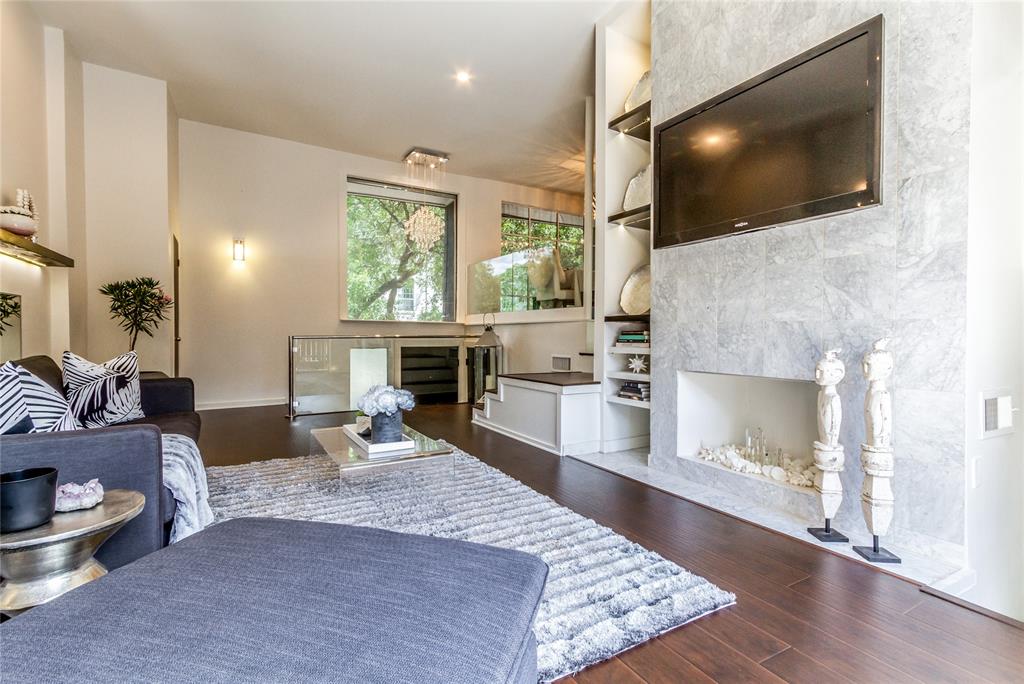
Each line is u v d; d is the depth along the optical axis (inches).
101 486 54.3
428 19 149.2
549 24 151.8
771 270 98.6
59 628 30.6
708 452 123.2
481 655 29.8
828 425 83.0
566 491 111.8
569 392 147.3
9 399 61.4
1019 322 80.4
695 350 116.2
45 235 144.9
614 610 61.3
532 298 227.9
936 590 66.9
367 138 240.2
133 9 143.2
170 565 39.3
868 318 83.0
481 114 213.9
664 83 125.4
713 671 51.0
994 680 49.4
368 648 29.5
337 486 111.8
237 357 231.9
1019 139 79.6
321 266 252.1
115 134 176.9
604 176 150.5
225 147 228.5
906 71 78.3
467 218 292.4
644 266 152.6
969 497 73.0
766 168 99.3
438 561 40.9
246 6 142.6
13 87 125.0
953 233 73.2
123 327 175.2
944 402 74.2
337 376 223.8
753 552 79.4
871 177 82.0
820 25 90.4
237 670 27.2
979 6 72.6
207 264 224.8
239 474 121.5
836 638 56.6
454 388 262.2
